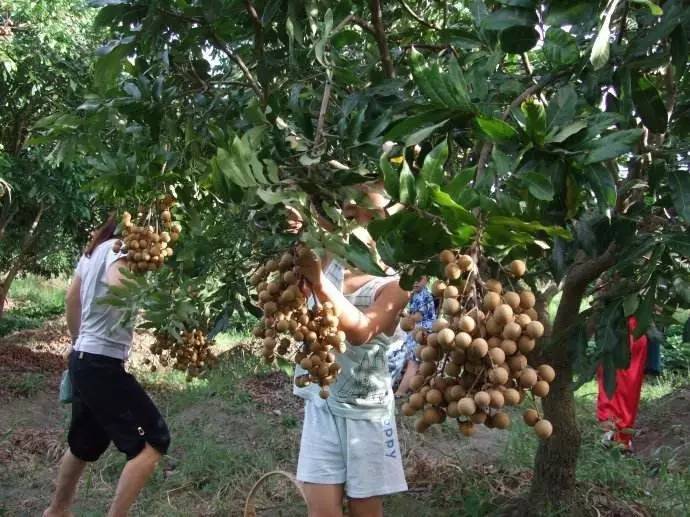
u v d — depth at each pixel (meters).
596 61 1.48
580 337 2.24
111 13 2.32
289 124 2.15
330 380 1.97
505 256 1.50
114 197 2.53
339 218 1.65
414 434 4.99
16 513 4.11
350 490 2.58
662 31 1.72
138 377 7.23
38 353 8.40
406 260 1.45
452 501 3.86
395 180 1.33
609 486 3.80
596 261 2.77
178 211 2.61
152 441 3.34
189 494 4.30
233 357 7.91
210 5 2.22
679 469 4.35
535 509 3.40
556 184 1.51
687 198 1.82
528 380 1.35
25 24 7.31
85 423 3.51
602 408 4.74
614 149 1.43
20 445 5.13
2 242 9.24
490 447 4.77
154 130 2.43
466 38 2.27
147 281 2.46
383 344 2.64
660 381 7.82
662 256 2.10
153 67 2.56
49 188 8.02
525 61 2.30
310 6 2.21
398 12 3.20
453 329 1.37
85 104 2.40
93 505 4.16
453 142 1.87
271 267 1.89
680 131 2.15
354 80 2.07
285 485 4.33
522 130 1.50
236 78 2.71
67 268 13.70
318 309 1.93
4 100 7.78
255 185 1.54
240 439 5.25
